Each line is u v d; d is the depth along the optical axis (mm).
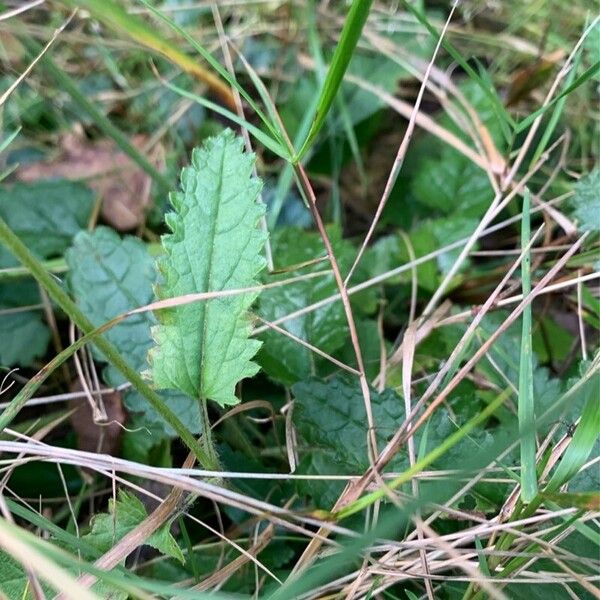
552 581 159
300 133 292
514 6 350
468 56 350
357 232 315
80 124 330
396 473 176
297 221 308
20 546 125
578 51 243
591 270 228
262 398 236
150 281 218
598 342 241
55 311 270
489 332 221
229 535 199
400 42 344
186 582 181
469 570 149
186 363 164
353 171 327
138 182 310
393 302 273
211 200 166
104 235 222
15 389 254
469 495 182
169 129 335
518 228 287
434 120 320
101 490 229
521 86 287
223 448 213
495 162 275
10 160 316
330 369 224
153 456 219
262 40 354
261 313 221
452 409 206
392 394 190
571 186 264
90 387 223
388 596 183
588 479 173
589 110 315
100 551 162
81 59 343
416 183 299
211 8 354
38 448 161
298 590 123
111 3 223
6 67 317
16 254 125
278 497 210
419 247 271
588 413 146
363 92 323
